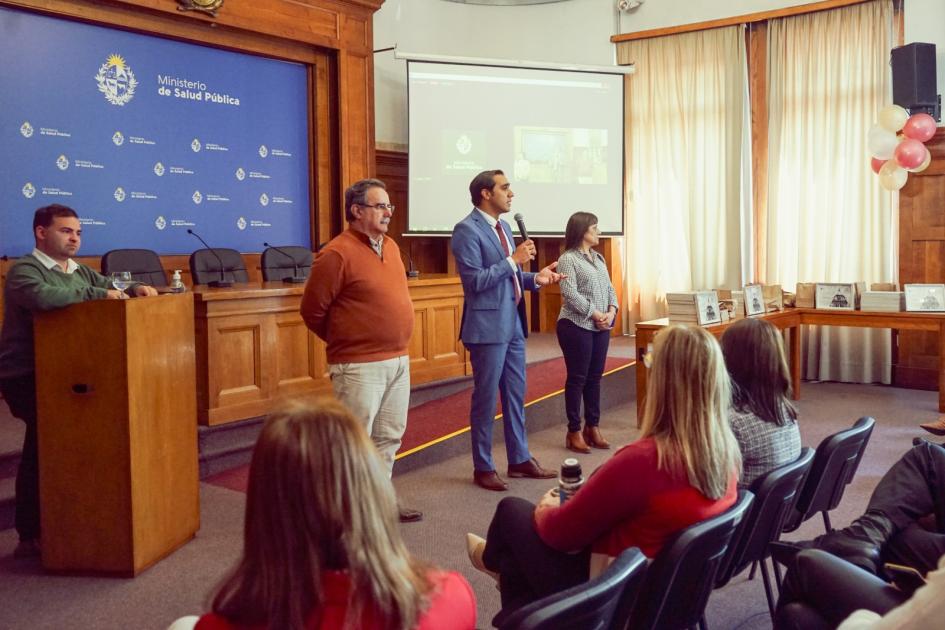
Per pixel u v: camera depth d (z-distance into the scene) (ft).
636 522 5.92
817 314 20.18
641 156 26.71
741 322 7.84
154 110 20.10
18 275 9.69
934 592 3.67
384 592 3.33
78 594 9.32
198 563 10.24
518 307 13.61
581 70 25.91
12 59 17.61
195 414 11.14
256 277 22.43
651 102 26.32
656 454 5.79
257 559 3.38
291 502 3.34
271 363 15.35
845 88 23.02
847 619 4.57
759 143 24.63
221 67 21.42
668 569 5.48
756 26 24.40
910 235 22.45
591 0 27.22
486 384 13.29
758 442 7.59
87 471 9.71
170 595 9.29
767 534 7.47
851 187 23.06
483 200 13.30
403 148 26.61
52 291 9.46
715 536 5.69
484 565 7.38
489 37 28.27
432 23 27.37
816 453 8.29
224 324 14.52
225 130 21.58
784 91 23.94
